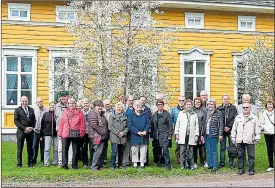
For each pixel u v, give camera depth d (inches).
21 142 605.9
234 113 607.8
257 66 915.4
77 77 815.7
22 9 920.9
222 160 609.9
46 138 616.4
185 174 564.1
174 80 975.6
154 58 819.4
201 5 979.3
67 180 531.5
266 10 1021.2
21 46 907.4
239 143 560.7
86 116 620.4
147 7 833.5
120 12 842.8
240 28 1026.7
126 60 810.8
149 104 808.9
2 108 889.5
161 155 611.2
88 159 646.5
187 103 599.2
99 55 816.9
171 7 984.3
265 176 544.1
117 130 587.8
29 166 608.7
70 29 829.2
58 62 925.2
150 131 611.5
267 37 1023.6
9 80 901.2
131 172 565.6
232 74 974.4
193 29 990.4
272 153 588.7
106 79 807.1
